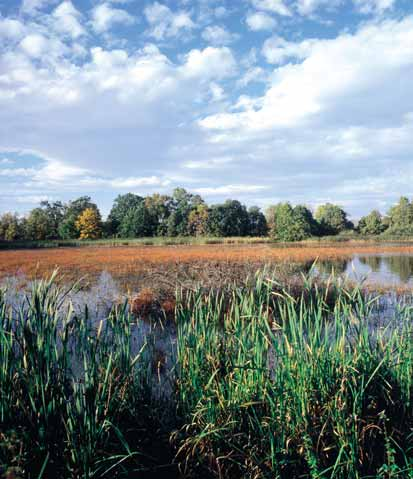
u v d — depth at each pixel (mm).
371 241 54344
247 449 2619
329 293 8625
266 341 2951
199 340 3256
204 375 3100
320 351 2811
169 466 2842
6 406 2379
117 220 72312
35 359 2426
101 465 2348
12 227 57562
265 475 2443
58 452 2371
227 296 7539
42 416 2361
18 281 12648
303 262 20281
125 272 16547
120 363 3137
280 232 59594
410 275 16062
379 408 2830
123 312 3260
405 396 2898
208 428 2738
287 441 2482
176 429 3055
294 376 2672
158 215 73000
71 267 18844
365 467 2504
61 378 2617
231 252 28031
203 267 12453
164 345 5543
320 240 56125
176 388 3412
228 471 2693
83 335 2996
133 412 3023
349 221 80938
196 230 67062
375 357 2977
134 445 2936
